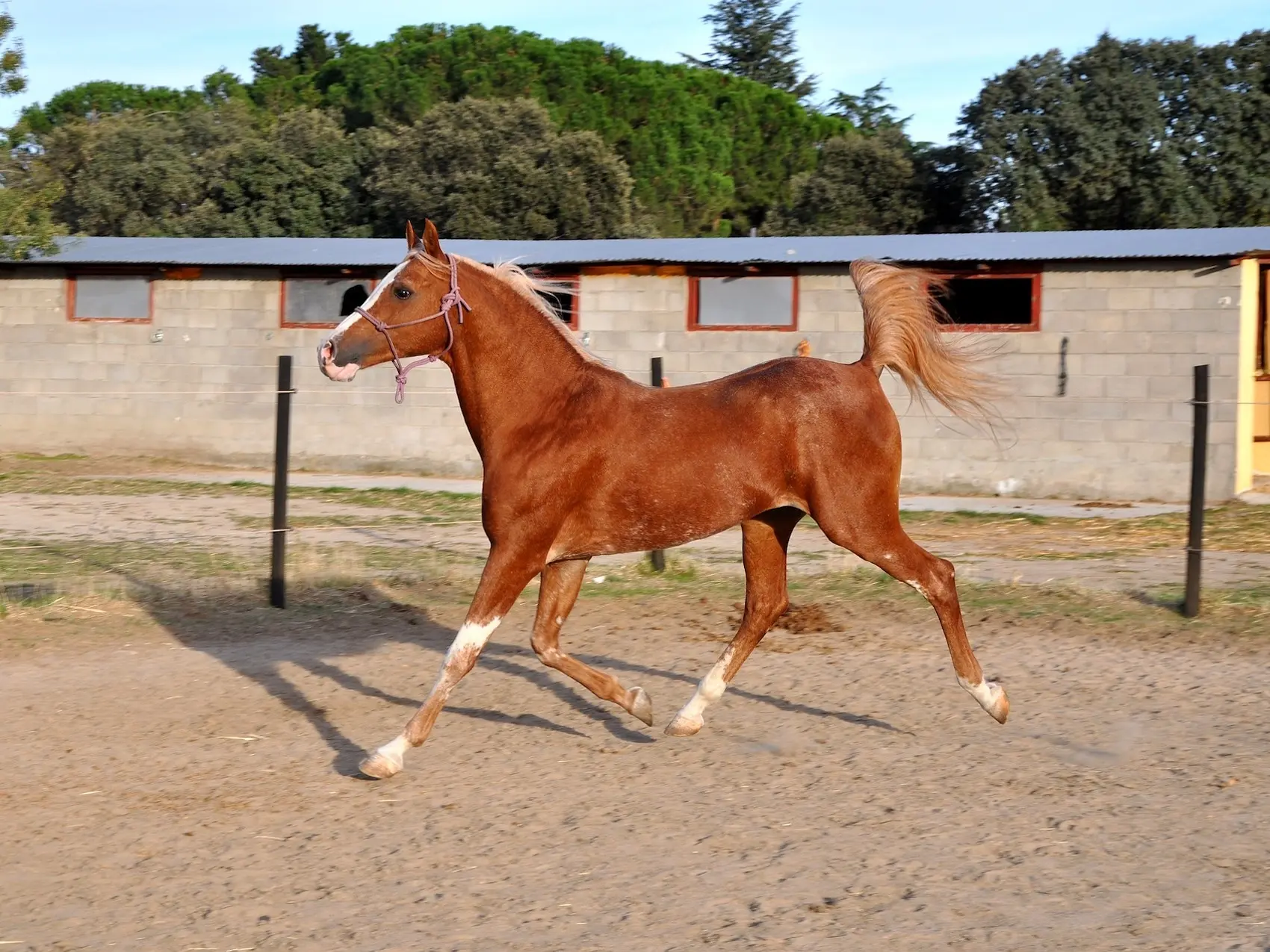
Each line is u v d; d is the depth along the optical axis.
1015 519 14.88
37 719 6.66
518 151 33.94
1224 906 4.35
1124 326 16.44
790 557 11.98
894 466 6.03
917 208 35.94
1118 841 4.97
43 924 4.27
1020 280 21.19
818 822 5.21
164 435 19.92
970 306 21.64
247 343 19.62
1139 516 15.04
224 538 12.70
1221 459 16.06
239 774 5.84
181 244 21.66
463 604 9.75
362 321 5.79
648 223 36.19
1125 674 7.70
